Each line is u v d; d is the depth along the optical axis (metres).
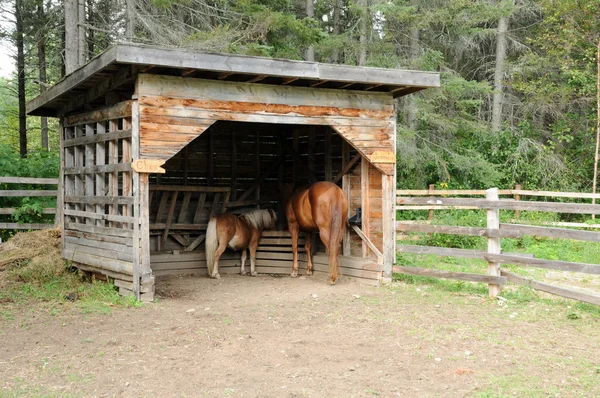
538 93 19.16
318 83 8.55
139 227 7.48
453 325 6.47
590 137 19.28
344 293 8.35
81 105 9.34
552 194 14.84
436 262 11.05
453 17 17.91
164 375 4.90
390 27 18.66
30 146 27.38
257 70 7.50
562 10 17.92
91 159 8.97
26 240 10.41
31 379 4.83
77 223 9.33
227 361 5.25
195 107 7.80
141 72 7.43
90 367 5.11
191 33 13.35
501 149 19.31
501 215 15.91
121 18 15.02
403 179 18.66
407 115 18.50
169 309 7.25
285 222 11.15
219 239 9.82
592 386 4.61
